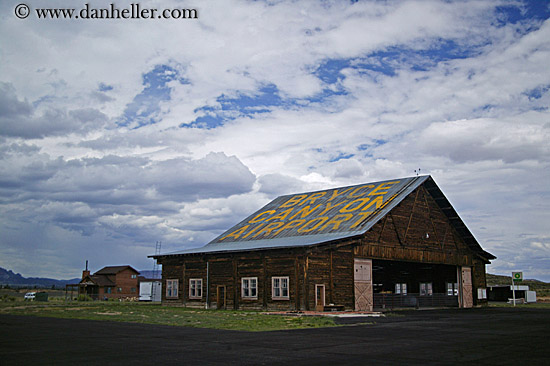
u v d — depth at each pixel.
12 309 38.34
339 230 39.50
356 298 37.19
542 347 15.12
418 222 44.00
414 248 42.94
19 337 17.56
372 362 12.14
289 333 19.33
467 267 49.28
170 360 12.34
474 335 18.72
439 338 17.59
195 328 21.44
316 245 34.56
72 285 73.56
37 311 35.22
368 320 26.91
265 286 36.97
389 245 40.59
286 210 50.12
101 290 86.62
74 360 12.31
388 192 43.78
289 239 41.53
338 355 13.28
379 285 49.41
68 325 22.78
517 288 66.50
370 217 39.91
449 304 46.25
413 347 15.00
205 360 12.34
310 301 34.28
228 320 26.23
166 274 46.47
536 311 38.69
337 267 36.44
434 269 50.44
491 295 69.44
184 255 44.25
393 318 28.91
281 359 12.54
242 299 38.69
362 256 38.22
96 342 16.05
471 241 48.97
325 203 47.53
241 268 39.28
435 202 46.47
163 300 46.22
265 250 37.25
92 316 29.41
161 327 21.84
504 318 29.17
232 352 13.78
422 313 35.00
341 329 21.23
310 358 12.72
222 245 46.91
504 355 13.41
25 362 12.01
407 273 52.00
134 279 91.50
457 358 12.85
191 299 43.53
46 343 15.77
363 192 46.34
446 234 47.09
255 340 16.77
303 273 34.59
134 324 23.45
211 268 42.06
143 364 11.75
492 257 51.06
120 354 13.33
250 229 48.53
